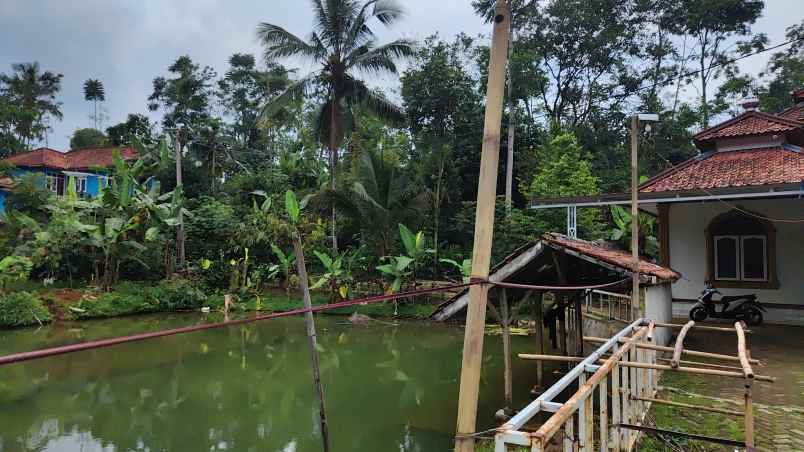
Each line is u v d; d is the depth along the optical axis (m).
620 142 28.30
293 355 12.21
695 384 6.76
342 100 19.73
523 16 27.38
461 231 20.64
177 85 30.95
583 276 8.16
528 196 21.72
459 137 24.22
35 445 6.79
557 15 27.98
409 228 19.22
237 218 21.58
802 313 10.58
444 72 23.83
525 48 27.45
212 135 25.41
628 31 28.41
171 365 11.29
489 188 2.67
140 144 23.59
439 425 7.38
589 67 29.08
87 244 17.69
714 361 7.77
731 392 6.36
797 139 11.78
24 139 36.84
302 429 7.32
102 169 24.19
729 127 12.27
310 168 25.75
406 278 18.28
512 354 11.87
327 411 8.11
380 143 26.86
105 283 18.12
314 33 18.70
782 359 7.79
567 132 24.14
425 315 16.75
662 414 5.60
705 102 28.30
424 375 10.27
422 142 23.64
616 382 3.96
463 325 15.84
